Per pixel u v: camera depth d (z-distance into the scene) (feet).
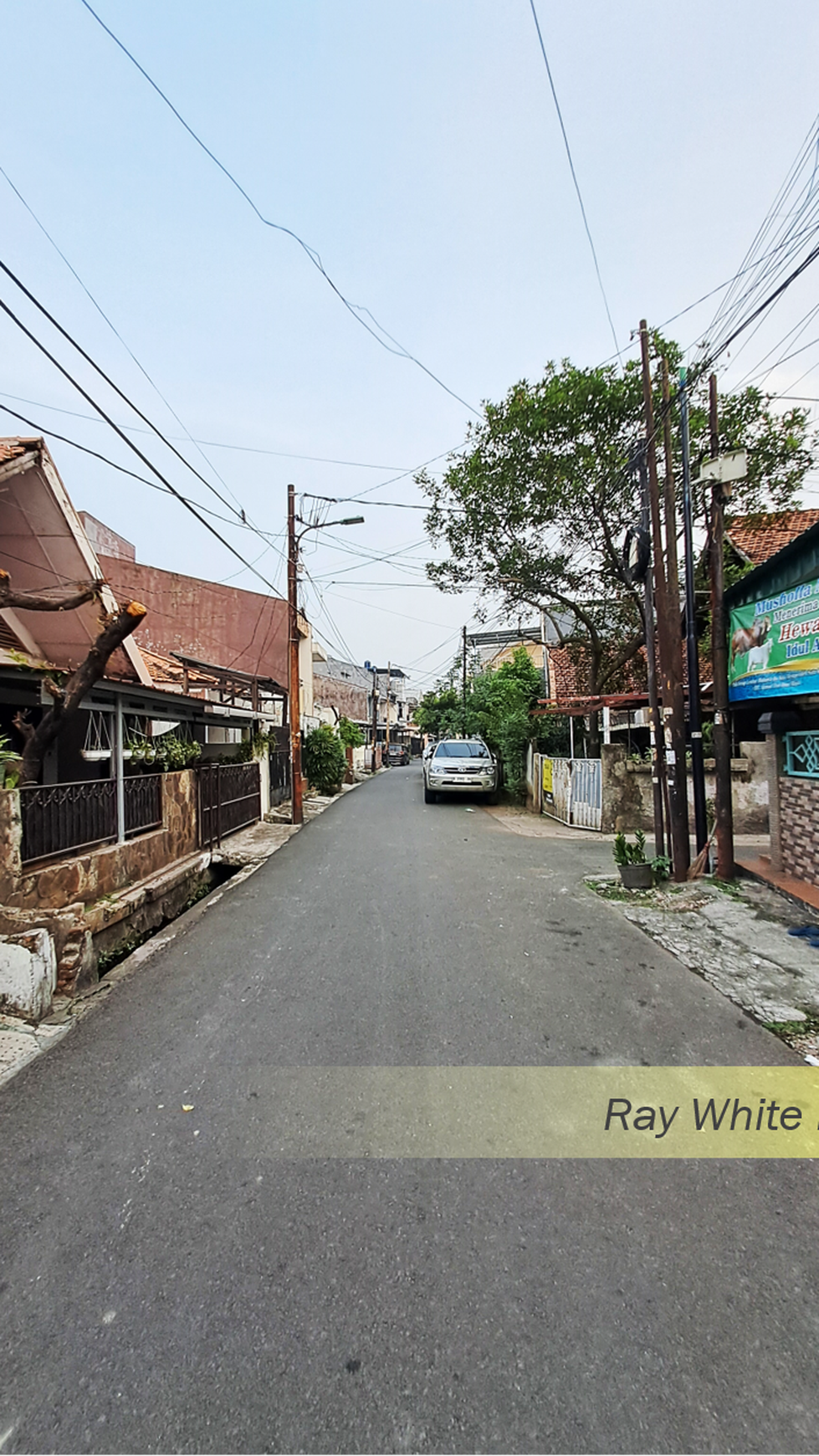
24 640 27.14
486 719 62.54
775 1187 8.09
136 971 15.99
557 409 38.09
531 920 19.75
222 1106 9.93
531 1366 5.78
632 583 28.48
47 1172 8.48
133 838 22.56
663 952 16.83
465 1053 11.47
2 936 13.09
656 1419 5.32
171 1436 5.23
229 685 40.50
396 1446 5.13
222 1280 6.75
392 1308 6.39
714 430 23.29
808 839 21.49
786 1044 11.78
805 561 20.27
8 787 15.89
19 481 21.80
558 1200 7.87
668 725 24.18
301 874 26.99
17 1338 6.13
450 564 48.24
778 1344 5.98
